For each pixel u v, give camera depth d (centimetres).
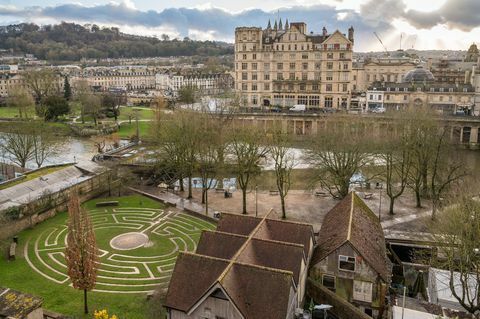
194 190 9488
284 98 17312
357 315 4503
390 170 8131
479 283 4144
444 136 9238
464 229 4653
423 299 5206
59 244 6569
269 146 8775
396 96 16488
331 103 16800
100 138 15488
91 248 4616
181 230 7212
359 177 10200
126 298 5169
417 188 8388
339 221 5591
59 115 19075
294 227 5062
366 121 10081
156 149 10744
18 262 5981
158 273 5775
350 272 4884
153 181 9969
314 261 5056
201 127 9431
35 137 10981
